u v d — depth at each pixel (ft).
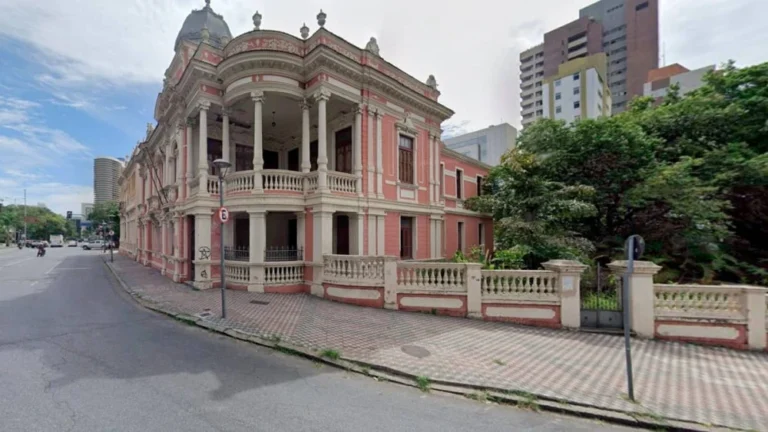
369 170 45.83
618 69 227.61
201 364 18.63
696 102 45.32
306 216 41.81
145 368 17.85
